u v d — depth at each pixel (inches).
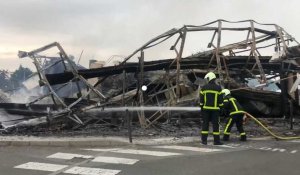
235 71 789.2
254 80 820.0
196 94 706.8
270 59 751.1
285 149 444.1
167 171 333.4
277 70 788.0
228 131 510.9
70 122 653.3
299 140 518.9
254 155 405.7
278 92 751.7
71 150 446.3
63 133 586.6
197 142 498.6
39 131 620.1
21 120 670.5
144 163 366.3
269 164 360.5
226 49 750.5
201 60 735.7
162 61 721.6
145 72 766.5
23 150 448.8
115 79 783.7
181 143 492.4
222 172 328.5
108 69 716.7
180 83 725.9
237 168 343.6
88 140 489.1
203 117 483.2
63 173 332.2
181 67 730.8
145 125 660.1
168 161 374.6
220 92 480.4
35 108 719.1
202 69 743.1
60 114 645.9
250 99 742.5
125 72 714.2
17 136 546.0
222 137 542.9
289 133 585.6
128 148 456.4
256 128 643.5
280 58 725.9
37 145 482.3
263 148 450.9
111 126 660.7
